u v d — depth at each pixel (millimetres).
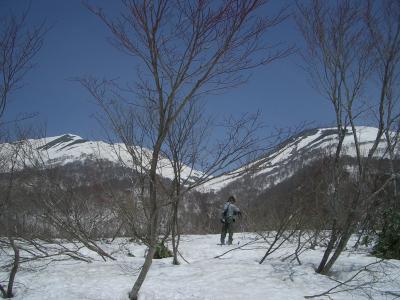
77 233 11141
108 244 12250
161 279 7742
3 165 8977
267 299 6695
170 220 9438
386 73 8016
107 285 7410
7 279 8102
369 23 8172
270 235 13031
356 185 8266
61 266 9219
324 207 9203
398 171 8367
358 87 8297
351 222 8039
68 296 6996
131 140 7172
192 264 9008
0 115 7008
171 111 6309
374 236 11000
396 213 9859
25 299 7012
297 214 9719
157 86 6266
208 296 6840
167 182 7797
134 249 11758
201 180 6777
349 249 10875
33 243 9703
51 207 10969
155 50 6094
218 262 9078
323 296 6992
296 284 7535
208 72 6129
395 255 9797
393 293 7309
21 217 10625
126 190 8320
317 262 9258
